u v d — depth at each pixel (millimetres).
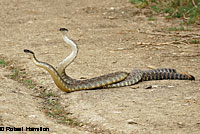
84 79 16781
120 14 33031
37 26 29109
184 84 15836
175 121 12047
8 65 19328
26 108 13375
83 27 28688
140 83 16328
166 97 14203
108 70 18156
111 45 23453
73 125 12273
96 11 34375
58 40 24875
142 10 34219
